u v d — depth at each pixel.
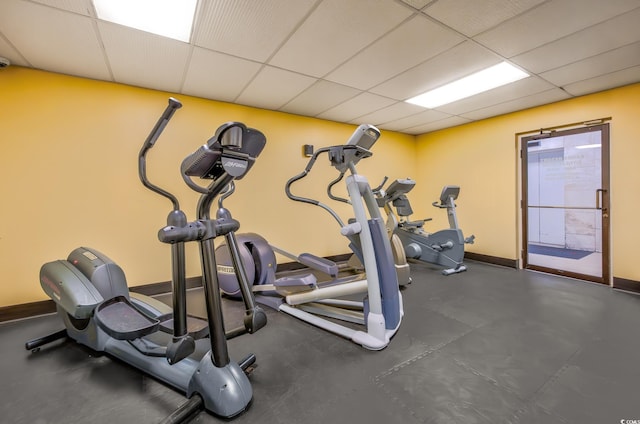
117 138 3.12
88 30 2.14
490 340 2.20
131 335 1.50
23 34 2.17
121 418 1.44
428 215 5.68
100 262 2.02
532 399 1.55
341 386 1.68
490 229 4.66
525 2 1.91
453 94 3.57
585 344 2.12
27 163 2.71
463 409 1.49
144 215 3.29
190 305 3.08
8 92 2.63
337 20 2.08
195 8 1.92
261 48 2.44
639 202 3.22
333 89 3.37
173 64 2.70
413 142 5.89
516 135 4.32
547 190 4.27
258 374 1.80
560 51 2.55
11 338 2.30
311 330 2.44
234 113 3.83
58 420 1.43
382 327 2.13
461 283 3.68
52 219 2.82
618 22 2.12
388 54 2.57
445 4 1.92
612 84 3.27
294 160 4.36
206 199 1.47
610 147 3.42
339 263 4.39
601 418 1.41
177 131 3.46
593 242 4.68
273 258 3.31
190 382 1.53
